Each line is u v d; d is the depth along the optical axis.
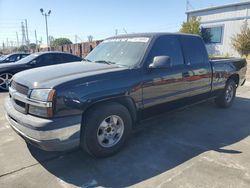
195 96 5.10
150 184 3.00
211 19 19.25
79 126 3.22
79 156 3.72
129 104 3.82
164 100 4.33
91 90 3.30
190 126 5.02
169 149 3.94
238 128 4.90
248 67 11.73
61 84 3.13
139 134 4.57
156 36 4.35
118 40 4.70
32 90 3.20
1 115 5.84
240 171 3.24
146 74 3.96
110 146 3.65
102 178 3.15
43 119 3.07
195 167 3.36
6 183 3.05
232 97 6.50
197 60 5.07
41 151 3.88
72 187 2.98
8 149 3.95
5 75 8.95
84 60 4.79
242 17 17.22
